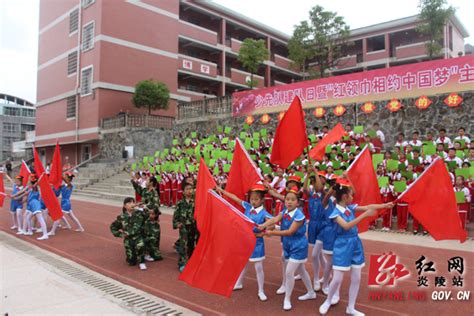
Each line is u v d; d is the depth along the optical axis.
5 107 44.78
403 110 13.77
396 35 31.31
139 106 24.22
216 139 16.75
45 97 29.44
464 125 12.45
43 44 29.98
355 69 32.34
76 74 25.94
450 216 4.74
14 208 10.48
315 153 6.38
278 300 5.15
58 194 10.34
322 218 5.45
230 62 35.22
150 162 17.56
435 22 20.95
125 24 25.12
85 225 11.36
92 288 5.61
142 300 5.15
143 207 7.21
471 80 12.41
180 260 6.62
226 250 4.45
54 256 7.69
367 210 4.50
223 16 32.78
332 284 4.55
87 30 25.19
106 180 21.09
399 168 10.33
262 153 13.80
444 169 4.82
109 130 23.91
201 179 5.96
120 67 24.83
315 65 30.48
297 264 4.80
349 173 5.81
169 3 27.70
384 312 4.68
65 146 27.88
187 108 22.33
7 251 8.06
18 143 35.84
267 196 11.74
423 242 8.52
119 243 8.91
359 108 14.82
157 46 26.78
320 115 15.76
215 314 4.68
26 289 5.53
